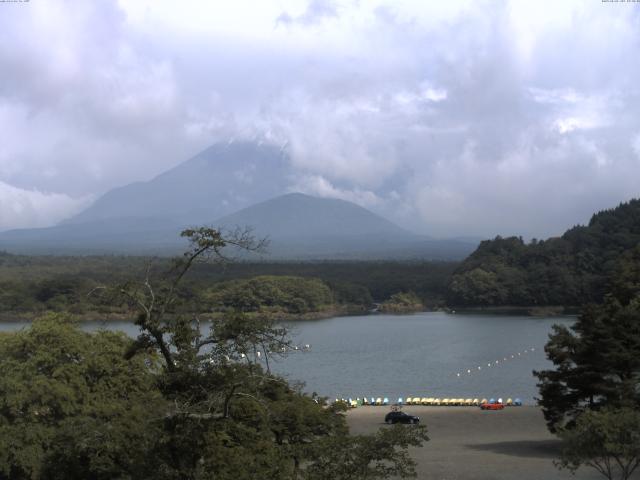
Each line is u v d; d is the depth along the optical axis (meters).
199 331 38.50
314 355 179.38
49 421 56.91
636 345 72.50
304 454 37.78
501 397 123.44
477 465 65.50
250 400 38.72
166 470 37.53
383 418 99.06
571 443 48.62
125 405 55.91
